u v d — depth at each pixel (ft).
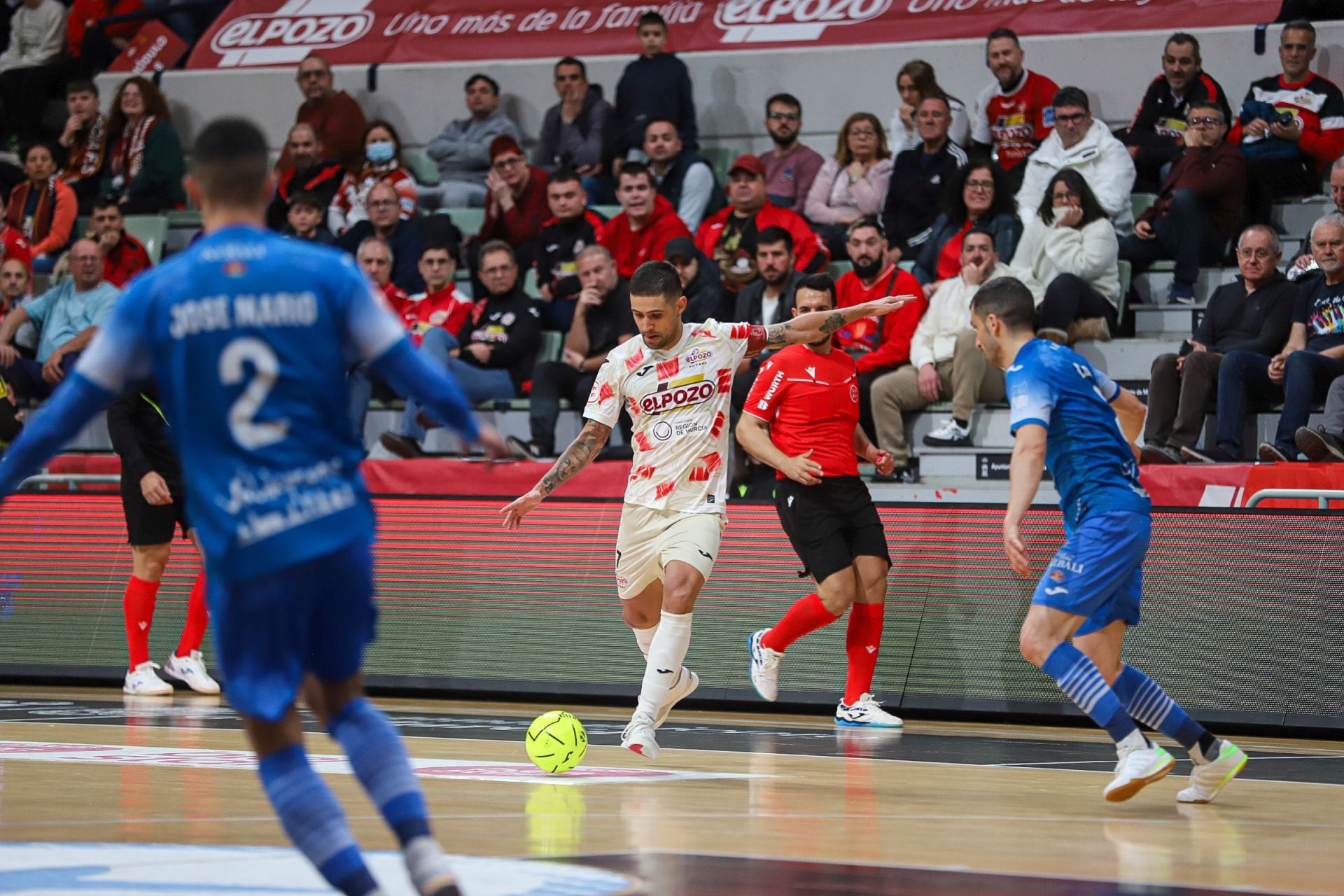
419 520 122.83
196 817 51.70
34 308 160.45
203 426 34.73
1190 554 103.04
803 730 97.04
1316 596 98.58
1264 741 95.35
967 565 108.47
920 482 132.46
